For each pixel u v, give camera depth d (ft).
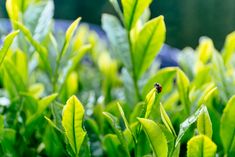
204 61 2.37
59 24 4.34
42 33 2.12
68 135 1.73
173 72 2.08
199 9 7.12
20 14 2.21
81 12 8.26
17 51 2.29
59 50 2.30
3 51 1.76
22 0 2.25
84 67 3.07
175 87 2.55
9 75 2.19
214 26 7.02
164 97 2.36
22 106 2.12
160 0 6.63
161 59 3.82
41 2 2.27
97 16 8.06
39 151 2.17
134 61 2.14
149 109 1.73
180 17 6.73
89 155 1.83
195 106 1.98
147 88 2.10
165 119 1.71
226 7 7.32
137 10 2.06
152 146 1.68
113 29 2.20
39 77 2.50
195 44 6.67
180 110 2.09
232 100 1.80
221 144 1.99
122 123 2.13
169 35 6.61
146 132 1.67
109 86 2.58
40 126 2.11
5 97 2.40
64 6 8.46
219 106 2.14
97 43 3.13
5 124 2.05
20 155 2.08
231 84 2.09
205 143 1.65
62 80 2.21
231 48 2.36
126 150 1.81
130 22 2.08
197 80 2.21
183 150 2.06
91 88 2.84
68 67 2.22
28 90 2.34
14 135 2.00
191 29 6.82
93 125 2.10
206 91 1.92
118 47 2.16
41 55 2.14
